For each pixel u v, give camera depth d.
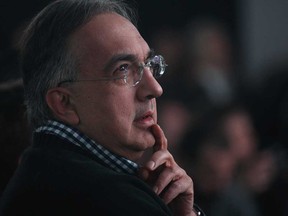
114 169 4.92
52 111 4.93
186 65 11.83
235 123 9.03
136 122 4.95
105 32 4.88
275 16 12.96
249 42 13.02
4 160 5.61
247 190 8.80
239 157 8.93
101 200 4.60
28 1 11.11
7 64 5.96
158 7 12.56
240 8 13.02
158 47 12.23
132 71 4.91
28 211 4.68
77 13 4.90
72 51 4.87
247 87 11.62
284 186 8.97
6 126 5.60
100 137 4.89
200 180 8.59
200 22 12.54
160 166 5.20
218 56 12.05
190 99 10.55
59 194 4.64
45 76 4.92
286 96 11.14
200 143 8.74
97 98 4.86
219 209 8.52
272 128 10.80
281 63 12.27
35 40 4.95
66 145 4.85
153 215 4.64
